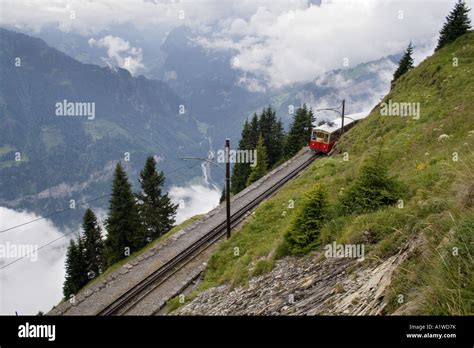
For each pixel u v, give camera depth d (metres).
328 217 12.30
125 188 43.91
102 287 22.09
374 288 5.84
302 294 8.21
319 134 47.62
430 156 14.64
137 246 44.72
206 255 24.91
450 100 25.69
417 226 6.64
